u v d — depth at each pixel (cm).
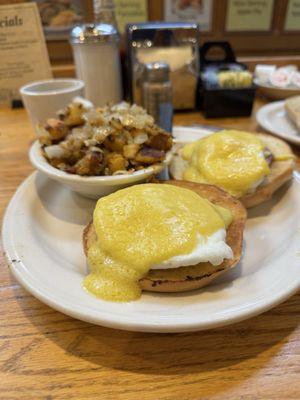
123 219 18
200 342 16
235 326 16
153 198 18
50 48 52
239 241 19
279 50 59
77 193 27
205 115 43
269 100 50
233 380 14
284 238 22
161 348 15
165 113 38
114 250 17
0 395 13
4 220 22
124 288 16
